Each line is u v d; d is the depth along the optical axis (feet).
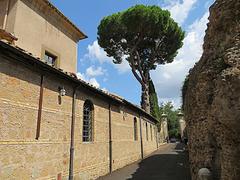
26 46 38.83
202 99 22.35
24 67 24.39
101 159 39.45
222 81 16.14
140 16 84.99
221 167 17.87
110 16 90.48
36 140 24.89
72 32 52.75
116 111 49.55
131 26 86.94
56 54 46.55
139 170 43.83
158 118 106.42
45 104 26.96
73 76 31.37
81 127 34.12
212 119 20.08
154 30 88.22
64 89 30.81
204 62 22.97
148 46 97.14
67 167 29.73
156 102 109.60
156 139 96.37
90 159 35.68
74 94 32.99
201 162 22.71
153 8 87.40
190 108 27.63
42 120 26.20
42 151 25.62
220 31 20.47
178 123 174.40
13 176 21.58
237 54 16.28
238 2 18.51
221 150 18.12
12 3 38.40
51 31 45.88
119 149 48.44
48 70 27.14
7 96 21.97
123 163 49.75
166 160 56.54
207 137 21.74
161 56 99.66
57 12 45.73
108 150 42.73
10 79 22.52
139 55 101.81
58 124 28.94
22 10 38.93
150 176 37.88
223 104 16.06
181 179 34.73
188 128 30.55
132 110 62.54
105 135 42.24
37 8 42.37
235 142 16.79
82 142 33.96
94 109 38.86
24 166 22.94
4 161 20.86
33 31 40.86
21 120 23.24
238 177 16.21
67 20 48.75
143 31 88.79
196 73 25.50
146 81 101.55
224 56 17.46
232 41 17.62
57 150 28.17
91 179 35.22
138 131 65.87
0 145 20.66
